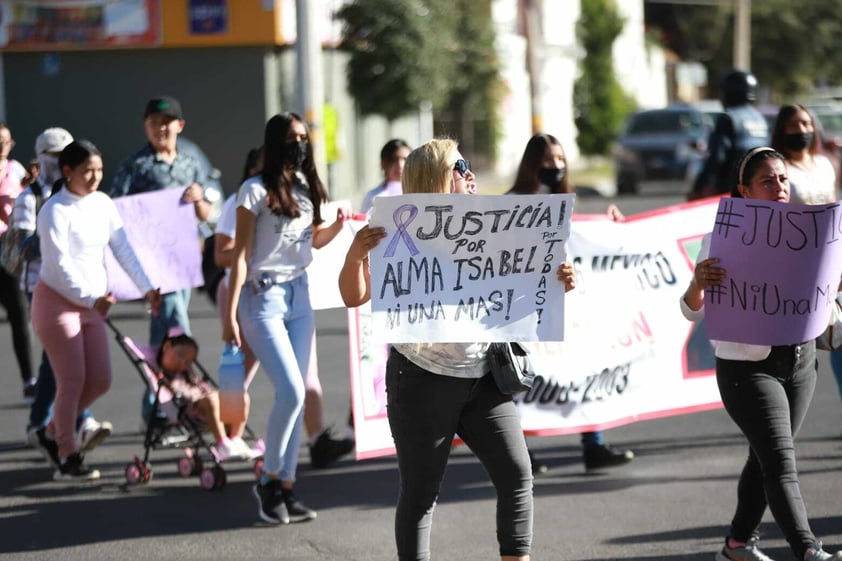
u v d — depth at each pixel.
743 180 9.73
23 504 12.82
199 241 14.84
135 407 17.38
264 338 11.62
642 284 13.98
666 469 13.70
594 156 78.50
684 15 102.69
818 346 10.32
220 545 11.39
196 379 13.54
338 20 45.56
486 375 8.48
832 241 9.26
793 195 12.60
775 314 9.31
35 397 14.12
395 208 8.38
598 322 13.75
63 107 43.50
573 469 13.85
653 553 10.88
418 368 8.42
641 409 13.91
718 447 14.60
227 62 42.41
